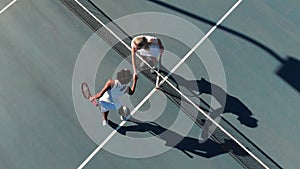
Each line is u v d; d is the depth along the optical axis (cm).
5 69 1101
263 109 1063
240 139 1021
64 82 1089
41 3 1202
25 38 1148
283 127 1039
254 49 1154
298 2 1225
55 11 1194
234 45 1160
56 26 1171
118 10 1206
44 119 1035
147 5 1220
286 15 1206
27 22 1174
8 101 1057
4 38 1145
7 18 1179
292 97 1082
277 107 1067
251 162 991
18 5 1198
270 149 1009
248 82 1103
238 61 1135
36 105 1053
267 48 1155
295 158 998
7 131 1016
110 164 984
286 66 1127
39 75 1096
